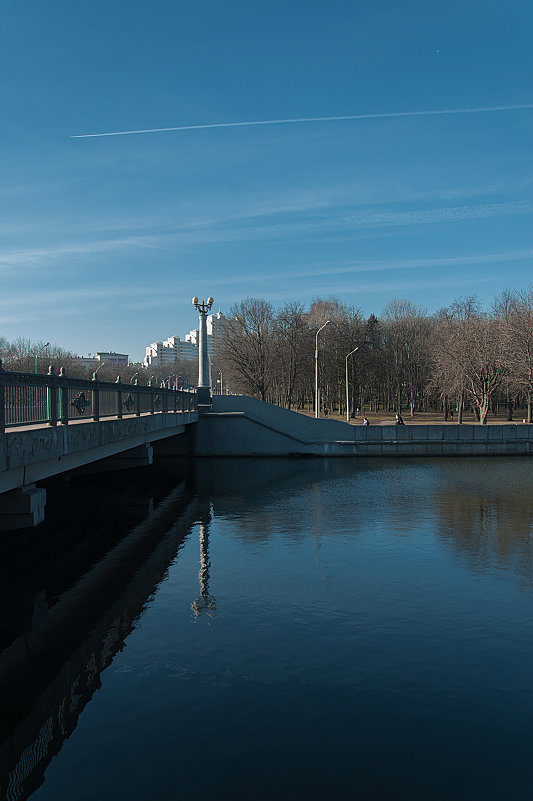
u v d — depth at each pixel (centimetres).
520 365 4819
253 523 1944
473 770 650
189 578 1348
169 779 629
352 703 791
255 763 659
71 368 7450
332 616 1109
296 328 6781
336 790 612
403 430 4006
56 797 602
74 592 1253
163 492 2581
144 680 854
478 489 2659
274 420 4072
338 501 2355
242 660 919
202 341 4075
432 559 1502
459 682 852
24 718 754
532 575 1366
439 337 6212
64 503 2292
